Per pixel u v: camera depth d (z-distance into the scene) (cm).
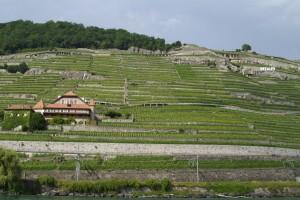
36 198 15625
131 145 19950
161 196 17288
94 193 17062
